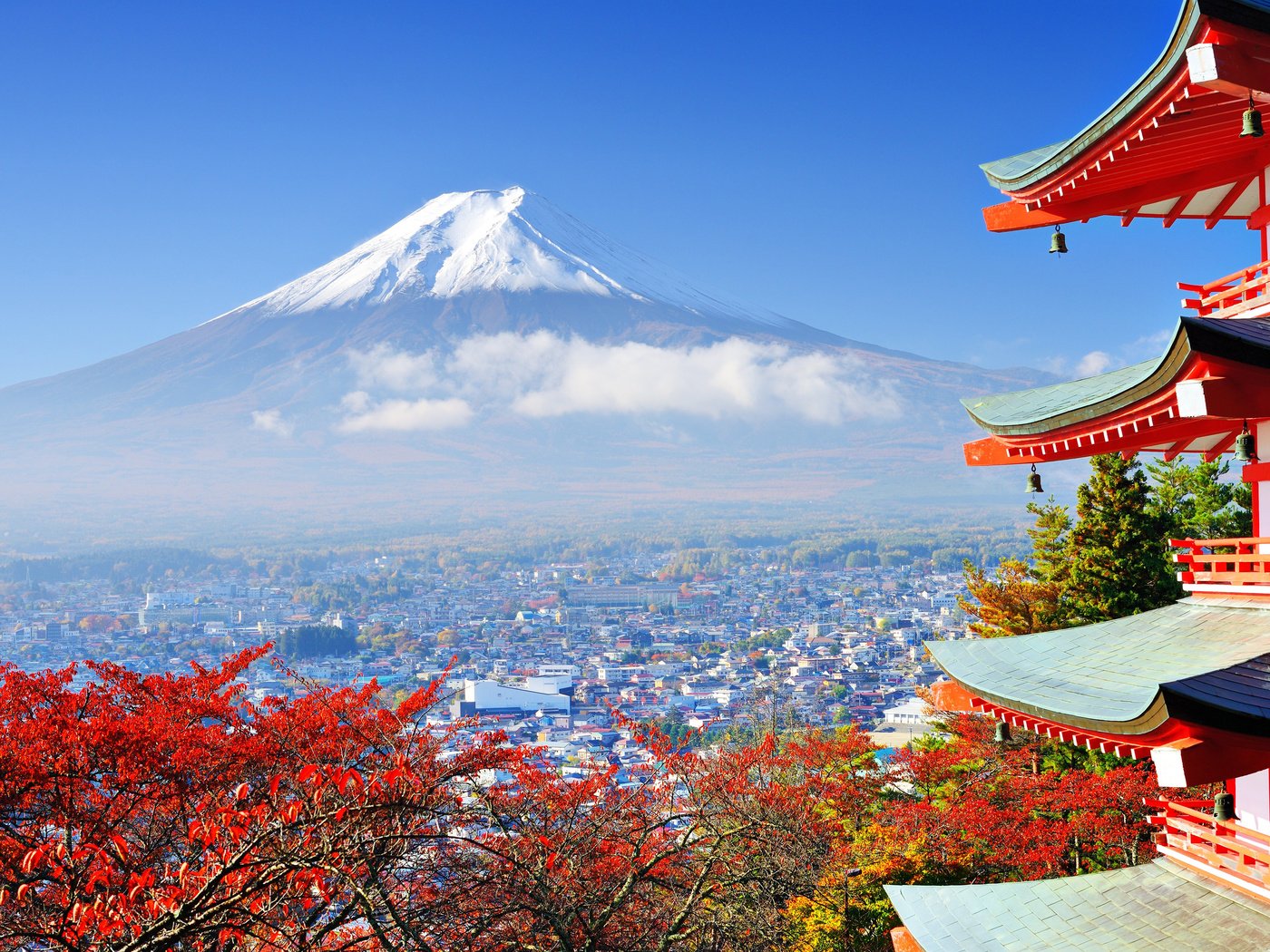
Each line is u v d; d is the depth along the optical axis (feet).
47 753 44.11
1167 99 36.29
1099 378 45.75
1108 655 40.81
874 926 80.12
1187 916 39.34
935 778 104.32
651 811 70.03
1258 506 41.24
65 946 34.88
